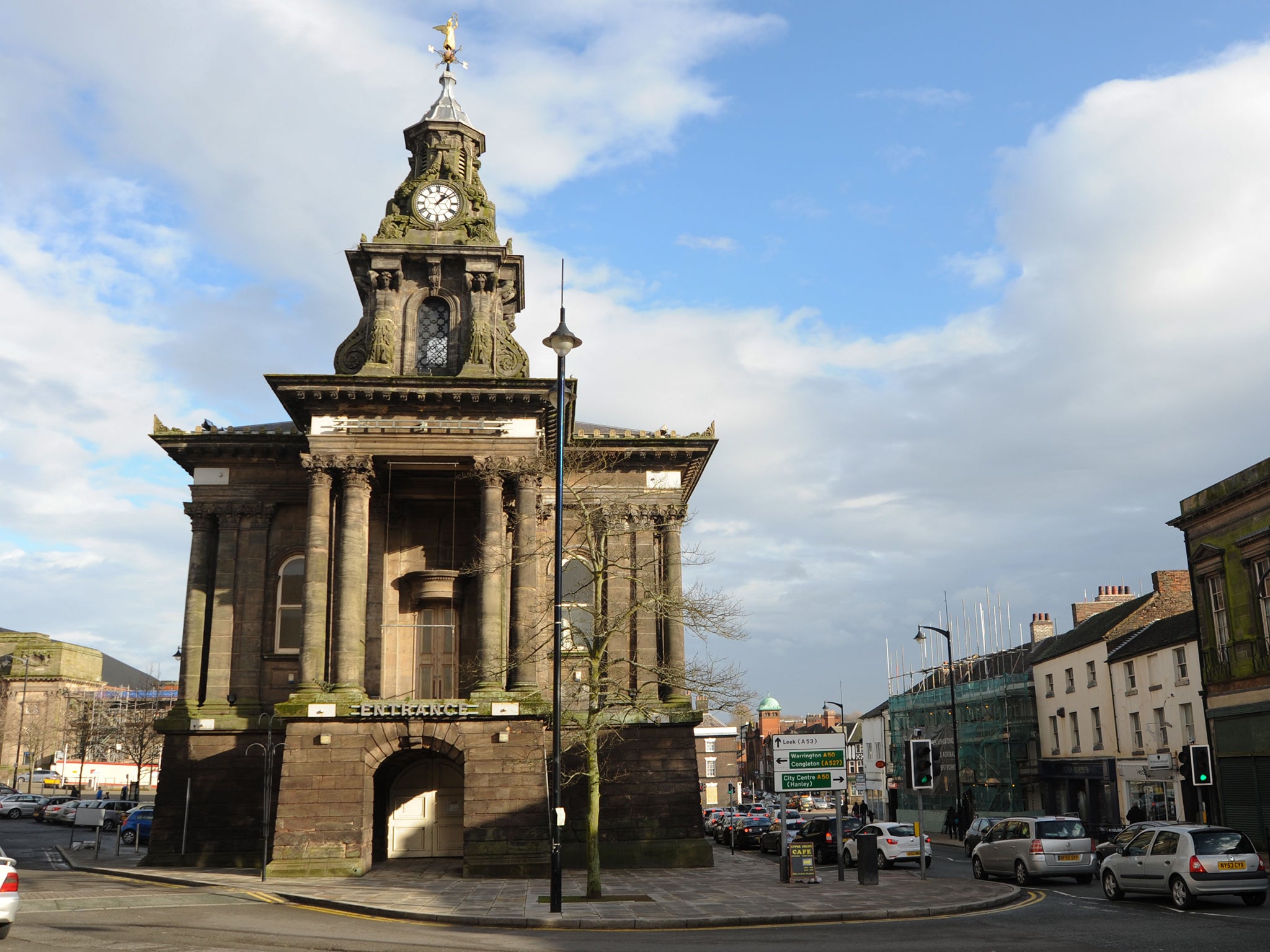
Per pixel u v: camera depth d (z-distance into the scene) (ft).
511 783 112.57
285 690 131.54
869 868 97.55
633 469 141.59
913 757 104.22
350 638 117.91
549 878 109.09
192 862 123.85
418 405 123.85
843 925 70.90
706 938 62.54
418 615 132.26
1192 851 76.33
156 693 394.73
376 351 127.13
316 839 109.09
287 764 111.55
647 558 137.08
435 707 113.91
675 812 126.93
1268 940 58.80
